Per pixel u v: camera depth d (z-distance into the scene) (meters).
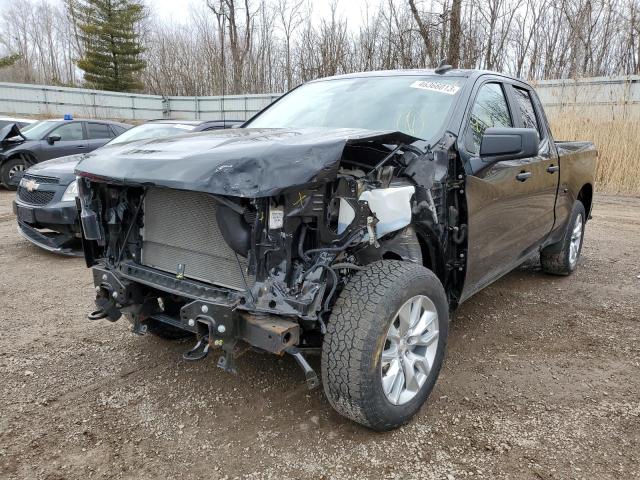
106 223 3.07
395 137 2.74
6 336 3.89
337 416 2.83
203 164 2.35
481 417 2.84
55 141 11.67
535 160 4.15
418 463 2.46
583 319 4.33
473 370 3.40
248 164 2.27
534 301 4.77
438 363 2.88
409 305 2.63
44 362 3.48
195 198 2.66
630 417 2.86
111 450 2.56
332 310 2.51
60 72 56.91
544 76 20.59
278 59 30.44
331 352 2.44
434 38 16.33
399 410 2.62
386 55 18.20
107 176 2.66
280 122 3.84
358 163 2.67
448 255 3.17
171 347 3.70
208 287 2.58
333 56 19.95
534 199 4.21
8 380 3.23
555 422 2.81
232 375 3.28
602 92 13.70
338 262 2.58
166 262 2.88
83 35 40.59
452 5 15.02
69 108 27.09
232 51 32.16
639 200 11.41
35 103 26.20
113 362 3.48
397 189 2.63
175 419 2.82
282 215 2.35
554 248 5.29
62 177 5.93
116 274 2.95
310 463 2.46
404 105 3.51
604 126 12.76
